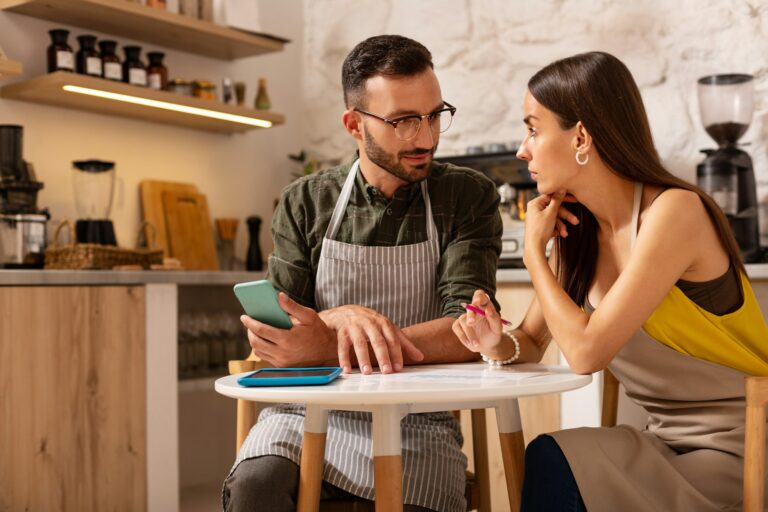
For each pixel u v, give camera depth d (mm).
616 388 2283
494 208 2221
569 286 2002
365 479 1811
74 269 3197
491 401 1771
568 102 1842
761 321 1905
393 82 1978
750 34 3385
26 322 2861
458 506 1907
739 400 1837
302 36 4711
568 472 1646
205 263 4070
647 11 3625
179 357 3691
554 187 1892
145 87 3598
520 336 1977
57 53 3414
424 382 1559
